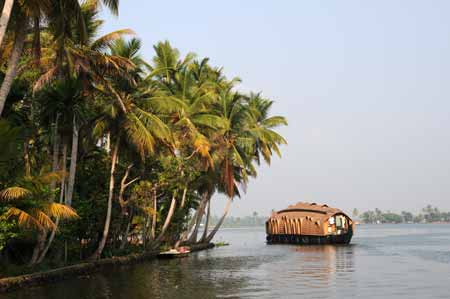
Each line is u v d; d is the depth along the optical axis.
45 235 26.30
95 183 34.69
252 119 58.38
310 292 22.00
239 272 30.56
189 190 48.84
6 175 21.50
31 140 31.61
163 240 51.28
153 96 35.00
